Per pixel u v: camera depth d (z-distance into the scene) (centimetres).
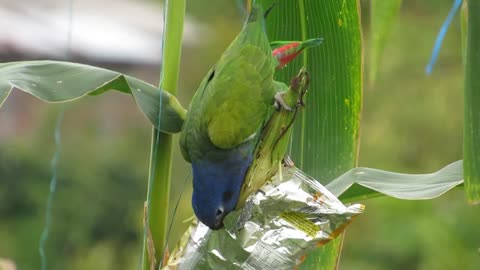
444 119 1730
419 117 1736
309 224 516
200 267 525
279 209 519
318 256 600
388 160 1666
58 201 1919
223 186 533
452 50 1830
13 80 530
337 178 580
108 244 1895
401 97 1758
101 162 2002
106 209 1933
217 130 527
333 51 604
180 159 1675
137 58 2005
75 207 1917
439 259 1404
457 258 1407
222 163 535
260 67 545
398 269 1447
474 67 468
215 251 525
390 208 1462
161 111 541
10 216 1922
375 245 1453
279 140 527
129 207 1952
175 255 536
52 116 2103
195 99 554
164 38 544
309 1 599
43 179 1956
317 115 611
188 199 1417
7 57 1838
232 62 548
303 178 530
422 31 1848
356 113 605
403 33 1839
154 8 2491
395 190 561
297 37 610
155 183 540
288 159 541
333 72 606
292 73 614
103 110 2223
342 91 605
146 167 2059
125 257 1872
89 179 1955
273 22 609
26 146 2009
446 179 564
